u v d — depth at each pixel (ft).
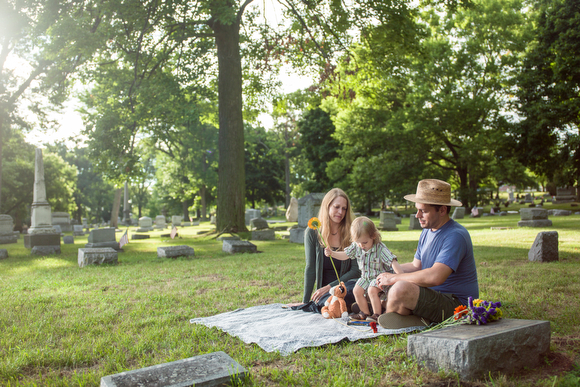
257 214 143.74
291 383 9.66
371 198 156.66
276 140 196.24
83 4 61.31
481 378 9.36
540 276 23.18
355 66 83.92
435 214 13.80
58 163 166.30
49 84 66.49
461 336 9.83
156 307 19.08
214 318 16.30
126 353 12.46
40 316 17.56
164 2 61.21
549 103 102.83
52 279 29.04
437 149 134.92
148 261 39.86
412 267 15.11
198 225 157.99
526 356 10.15
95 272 32.40
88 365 11.82
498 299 17.84
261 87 90.63
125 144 67.10
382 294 15.03
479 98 120.78
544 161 112.57
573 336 12.48
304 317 15.69
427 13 129.08
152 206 293.02
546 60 103.14
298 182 234.38
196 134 169.58
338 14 70.59
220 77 73.10
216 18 61.36
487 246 41.39
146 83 68.95
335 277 17.80
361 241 15.37
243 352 12.03
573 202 148.66
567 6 95.96
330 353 11.68
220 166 73.20
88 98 99.91
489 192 154.51
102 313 17.75
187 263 37.27
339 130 142.41
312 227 16.78
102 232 55.67
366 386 9.43
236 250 46.01
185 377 9.04
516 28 127.44
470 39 125.70
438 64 126.21
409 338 10.90
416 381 9.40
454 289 13.66
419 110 124.98
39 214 55.26
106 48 63.77
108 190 263.49
